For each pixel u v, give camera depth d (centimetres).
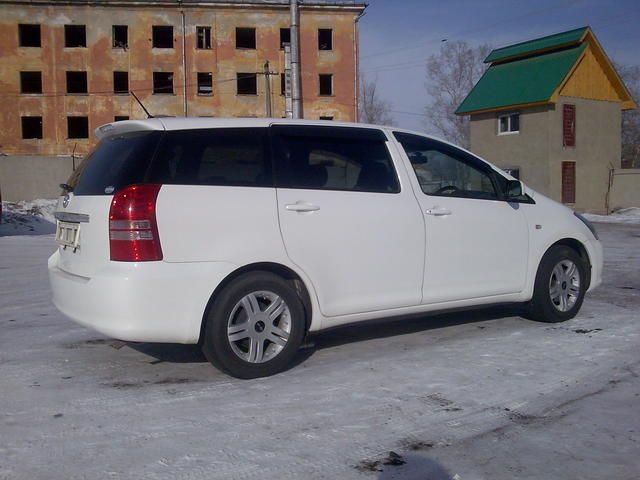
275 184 516
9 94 4597
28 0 4531
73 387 494
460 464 372
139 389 489
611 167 3400
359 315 550
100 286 465
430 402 459
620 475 360
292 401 461
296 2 1523
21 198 3697
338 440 400
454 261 595
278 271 520
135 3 4575
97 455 380
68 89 4688
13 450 386
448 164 612
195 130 498
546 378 507
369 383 497
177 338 475
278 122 535
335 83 4775
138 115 4672
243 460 374
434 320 693
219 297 487
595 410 447
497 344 599
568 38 3244
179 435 407
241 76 4719
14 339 636
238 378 506
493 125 3438
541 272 656
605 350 578
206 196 484
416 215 571
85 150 4678
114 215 466
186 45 4653
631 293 851
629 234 2078
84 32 4678
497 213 624
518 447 393
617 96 3400
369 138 572
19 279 1041
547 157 3191
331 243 530
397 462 374
